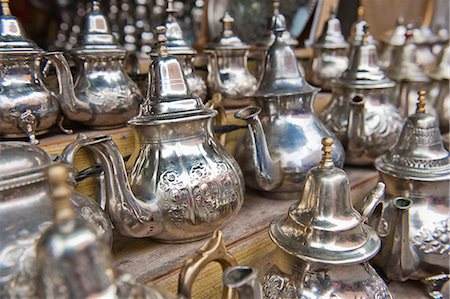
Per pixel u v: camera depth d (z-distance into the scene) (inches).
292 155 19.7
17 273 10.0
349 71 25.0
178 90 15.4
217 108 20.5
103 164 14.1
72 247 8.0
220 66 24.9
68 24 45.1
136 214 14.3
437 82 31.9
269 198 21.8
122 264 15.2
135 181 15.6
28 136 17.4
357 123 23.0
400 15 44.5
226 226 18.5
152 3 34.3
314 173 15.0
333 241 14.1
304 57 33.9
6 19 17.1
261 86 20.7
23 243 10.5
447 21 47.5
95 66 19.5
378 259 18.9
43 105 17.4
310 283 14.4
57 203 8.4
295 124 20.4
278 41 20.5
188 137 15.7
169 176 15.2
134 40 29.6
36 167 11.6
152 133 15.4
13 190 11.1
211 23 31.3
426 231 18.9
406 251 17.9
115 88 19.6
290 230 15.1
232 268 12.1
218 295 17.0
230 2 32.2
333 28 30.8
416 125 19.9
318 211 14.5
